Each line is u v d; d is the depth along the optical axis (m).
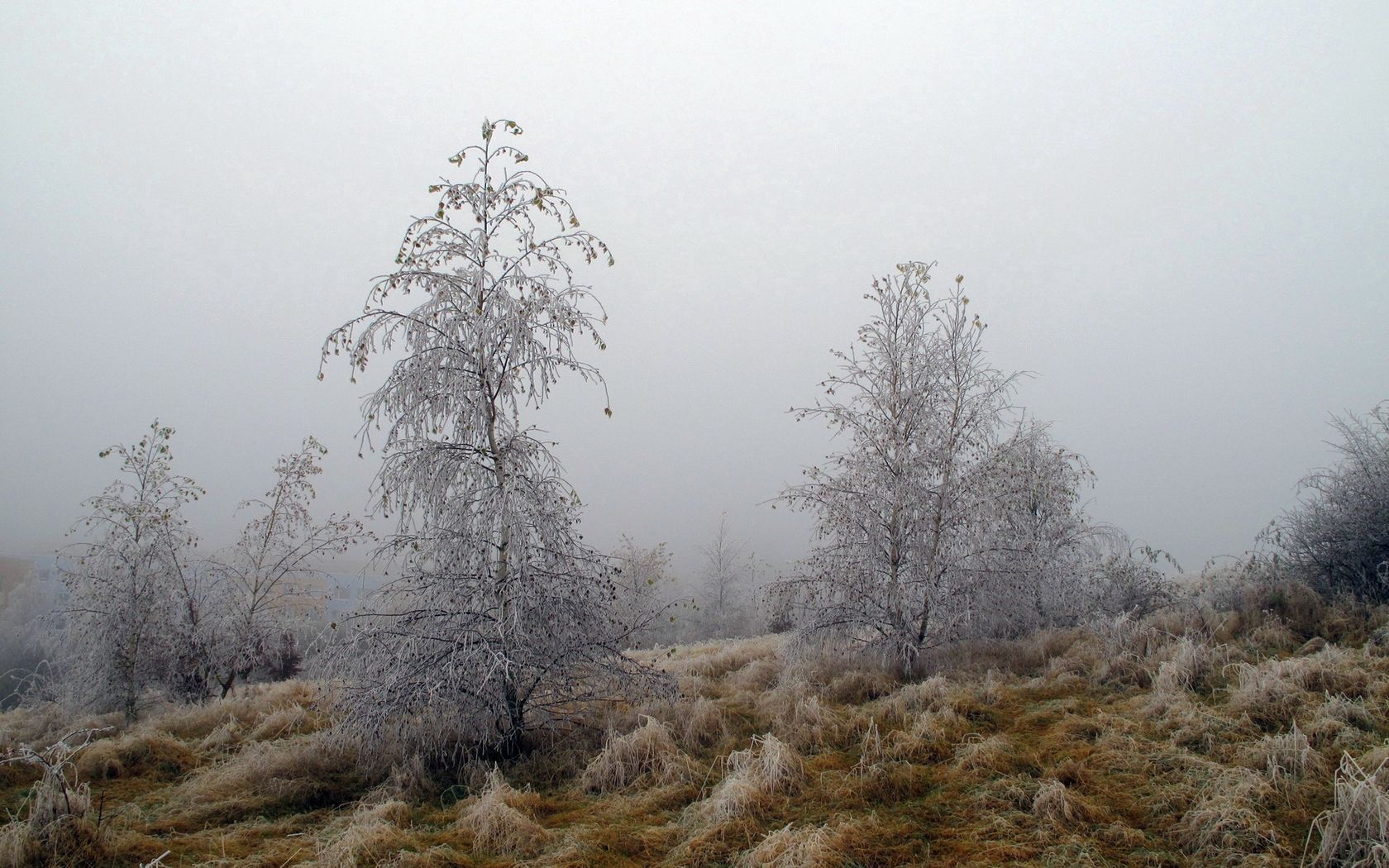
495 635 6.62
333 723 7.14
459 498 6.95
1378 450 8.98
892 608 8.80
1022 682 7.81
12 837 4.40
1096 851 4.18
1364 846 3.63
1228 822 4.14
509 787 5.90
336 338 6.88
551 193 7.18
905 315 9.43
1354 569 8.63
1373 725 5.04
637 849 4.81
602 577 7.39
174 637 11.73
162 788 6.50
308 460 13.06
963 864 4.20
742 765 5.75
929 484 9.07
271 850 4.92
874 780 5.33
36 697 12.65
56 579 11.76
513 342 6.77
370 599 6.95
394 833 4.96
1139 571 11.22
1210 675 6.61
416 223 7.11
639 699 7.55
